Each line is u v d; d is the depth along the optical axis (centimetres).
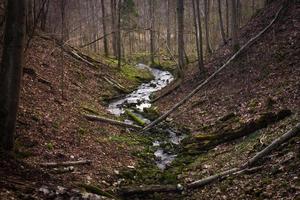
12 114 1196
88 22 5428
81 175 1284
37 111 1727
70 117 1902
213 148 1656
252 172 1212
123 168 1480
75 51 3456
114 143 1758
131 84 3591
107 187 1273
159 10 6581
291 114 1532
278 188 1036
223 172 1291
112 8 4256
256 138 1492
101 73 3362
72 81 2716
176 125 2142
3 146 1191
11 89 1182
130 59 5406
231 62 2605
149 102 2875
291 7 2772
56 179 1152
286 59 2197
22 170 1113
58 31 3722
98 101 2692
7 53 1162
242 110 1870
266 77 2134
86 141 1647
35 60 2566
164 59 5438
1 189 934
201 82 2670
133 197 1259
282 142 1279
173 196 1262
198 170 1447
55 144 1481
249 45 2656
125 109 2589
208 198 1163
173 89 2873
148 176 1448
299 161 1115
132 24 5994
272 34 2611
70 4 4325
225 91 2284
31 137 1433
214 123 1916
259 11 3241
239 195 1100
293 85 1806
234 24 2683
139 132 2089
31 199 950
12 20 1145
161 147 1856
